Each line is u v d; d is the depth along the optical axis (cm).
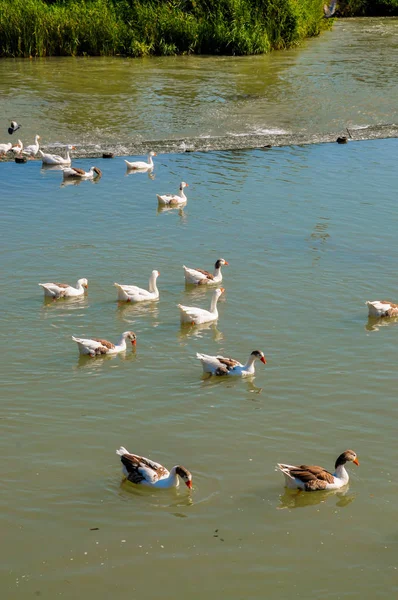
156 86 4981
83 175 3591
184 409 1891
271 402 1922
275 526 1510
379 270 2675
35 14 5666
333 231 2998
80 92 4806
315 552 1445
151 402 1920
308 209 3219
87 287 2545
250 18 6066
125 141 4059
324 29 7075
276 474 1661
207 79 5178
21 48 5734
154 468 1616
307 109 4600
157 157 3891
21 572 1382
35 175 3644
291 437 1784
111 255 2781
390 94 4903
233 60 5762
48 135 4106
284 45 6209
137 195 3394
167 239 2927
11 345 2180
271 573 1392
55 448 1728
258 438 1778
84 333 2269
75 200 3319
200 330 2298
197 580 1373
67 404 1902
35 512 1532
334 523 1523
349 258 2766
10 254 2753
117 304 2450
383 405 1908
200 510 1550
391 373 2056
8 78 5069
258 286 2561
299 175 3638
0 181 3547
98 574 1381
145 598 1333
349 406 1903
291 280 2602
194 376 2045
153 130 4206
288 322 2333
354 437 1784
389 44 6469
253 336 2253
